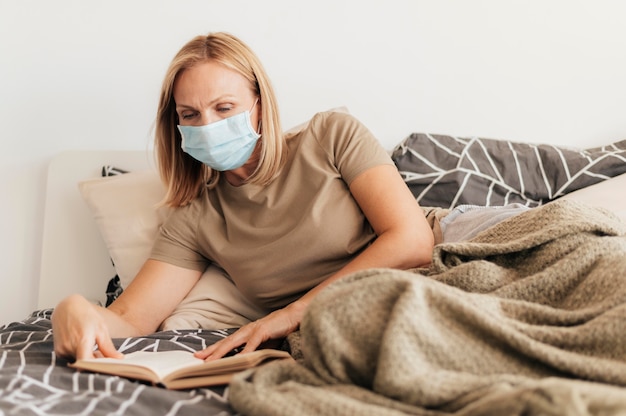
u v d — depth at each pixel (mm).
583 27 1956
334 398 839
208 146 1501
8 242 2086
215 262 1678
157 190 1853
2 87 2080
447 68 2000
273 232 1532
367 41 2014
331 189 1522
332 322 951
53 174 2010
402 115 2023
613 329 891
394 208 1457
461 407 819
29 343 1309
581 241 1128
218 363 1067
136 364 1076
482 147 1839
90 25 2066
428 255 1436
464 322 937
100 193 1859
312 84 2041
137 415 926
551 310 984
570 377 890
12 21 2070
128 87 2078
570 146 1976
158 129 1635
